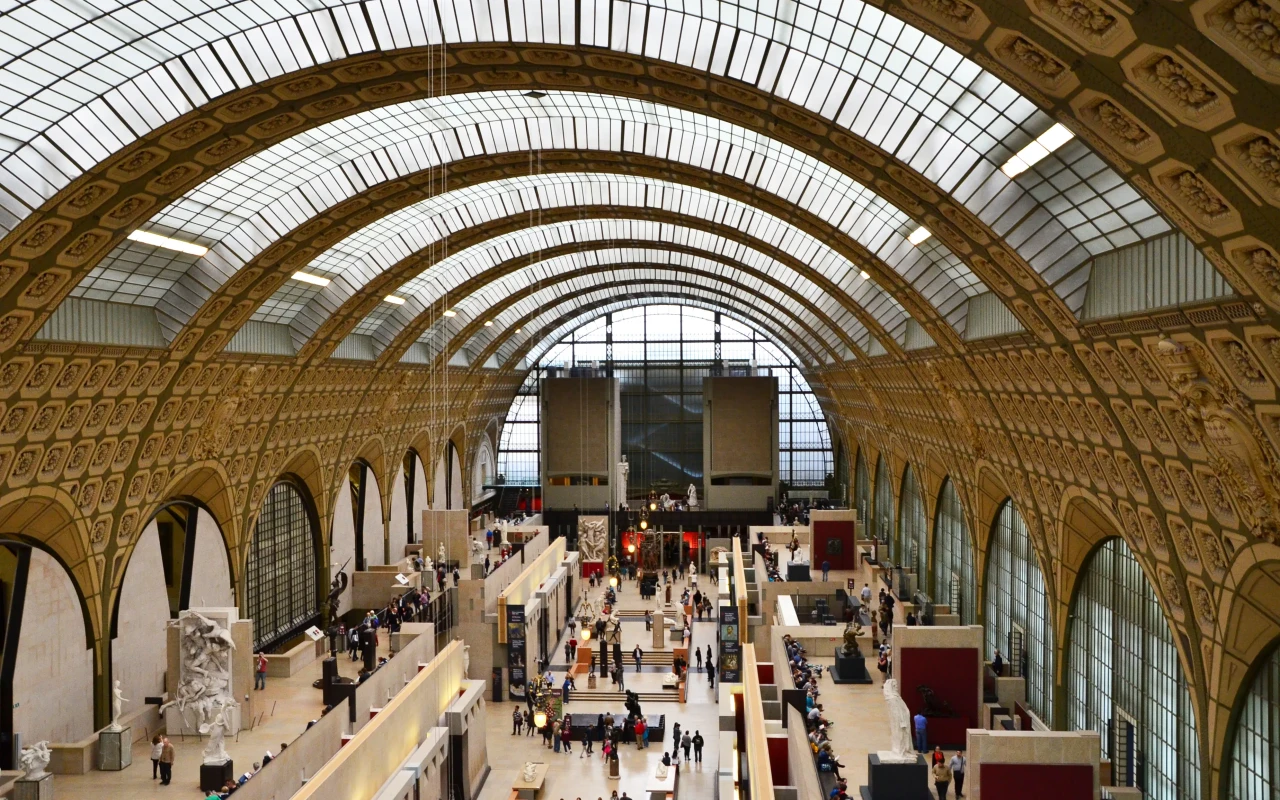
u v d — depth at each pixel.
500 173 31.45
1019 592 34.78
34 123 20.20
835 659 33.56
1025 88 13.96
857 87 19.72
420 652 40.19
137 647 34.34
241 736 32.06
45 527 28.62
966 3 12.64
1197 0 10.05
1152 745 24.77
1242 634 19.47
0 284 21.50
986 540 38.25
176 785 27.91
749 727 28.34
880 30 18.11
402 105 26.80
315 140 27.34
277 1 19.83
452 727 35.16
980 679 26.70
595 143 29.28
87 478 29.27
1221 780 20.89
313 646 41.72
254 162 26.97
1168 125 12.26
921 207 22.08
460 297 49.25
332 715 31.03
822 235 31.27
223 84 20.86
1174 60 11.12
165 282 29.30
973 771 20.34
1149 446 19.81
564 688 44.00
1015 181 19.47
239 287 30.89
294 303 37.19
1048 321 21.12
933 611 42.81
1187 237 14.37
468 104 27.36
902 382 41.00
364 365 46.31
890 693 22.31
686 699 47.31
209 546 39.28
